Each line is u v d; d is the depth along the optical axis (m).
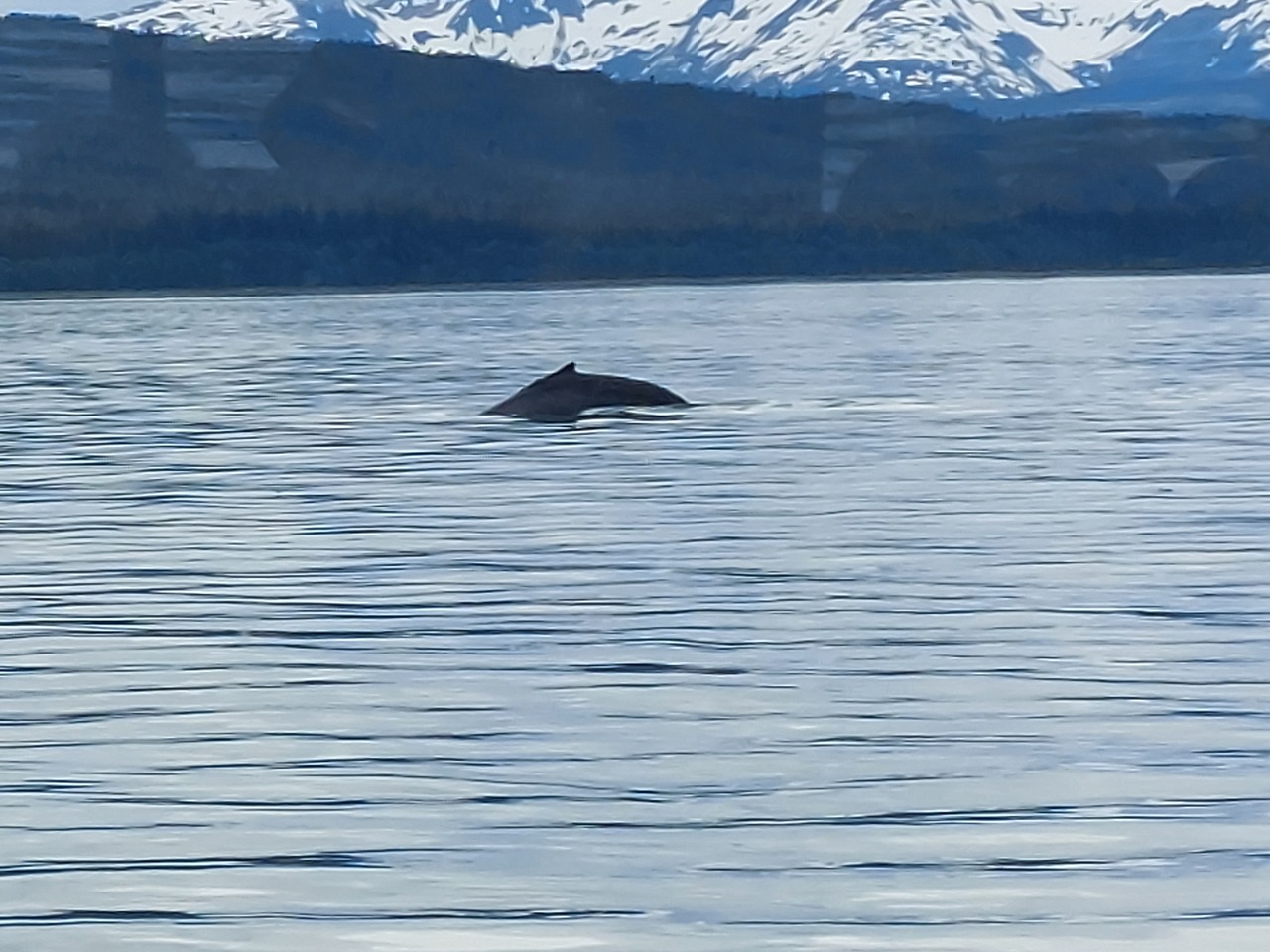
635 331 191.75
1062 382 121.38
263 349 169.25
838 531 62.16
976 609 49.31
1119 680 41.47
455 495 71.62
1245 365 134.75
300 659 44.28
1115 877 29.38
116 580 54.78
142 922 28.12
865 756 35.91
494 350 161.75
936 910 28.16
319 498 71.38
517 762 35.72
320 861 30.52
